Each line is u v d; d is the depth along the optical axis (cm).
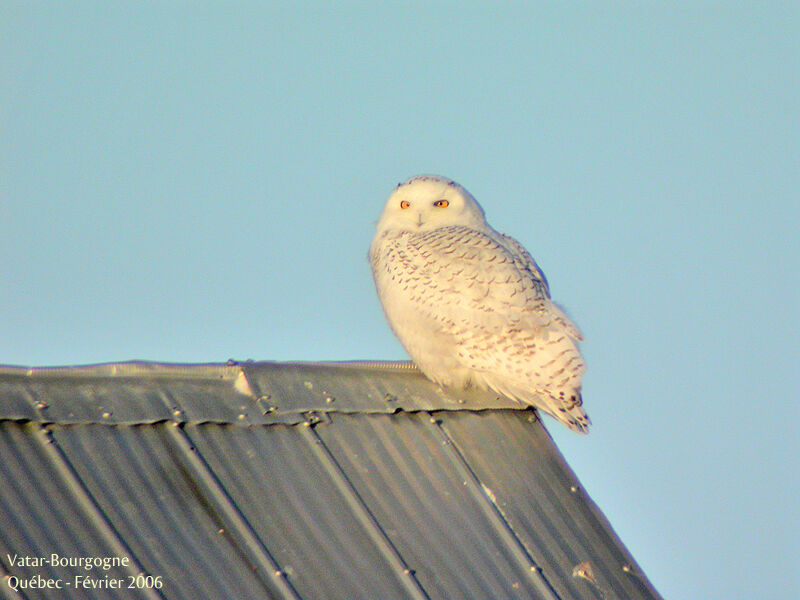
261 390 1145
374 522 1056
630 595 1127
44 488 929
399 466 1152
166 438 1034
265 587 940
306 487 1059
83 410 1019
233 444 1066
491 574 1072
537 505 1184
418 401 1270
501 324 1280
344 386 1227
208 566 933
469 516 1129
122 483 969
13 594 828
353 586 982
